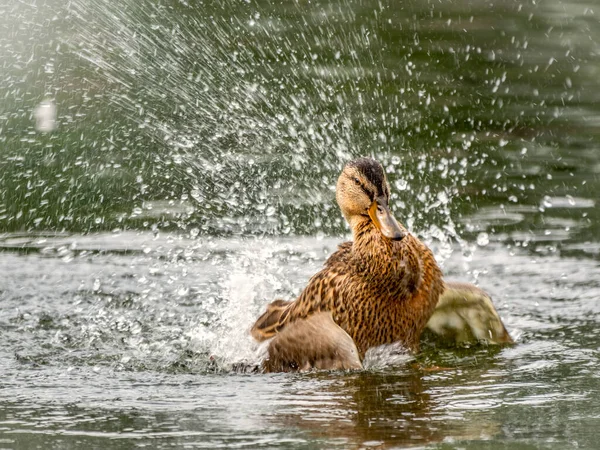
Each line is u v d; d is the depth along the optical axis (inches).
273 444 246.1
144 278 445.7
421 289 353.4
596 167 613.3
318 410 278.5
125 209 544.7
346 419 267.9
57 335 385.4
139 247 506.9
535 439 246.8
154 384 317.4
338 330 337.4
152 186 568.1
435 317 374.6
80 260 490.6
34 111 637.3
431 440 247.0
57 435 256.7
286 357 338.0
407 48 825.5
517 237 514.3
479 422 263.0
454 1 959.6
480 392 295.7
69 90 657.6
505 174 597.9
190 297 437.4
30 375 329.7
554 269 466.9
